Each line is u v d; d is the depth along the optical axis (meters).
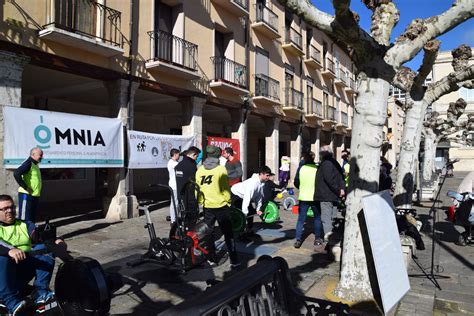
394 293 2.85
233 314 2.06
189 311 1.77
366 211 2.84
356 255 3.88
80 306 2.41
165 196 14.29
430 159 17.56
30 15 7.39
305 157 6.48
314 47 22.89
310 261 5.54
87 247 6.18
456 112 15.16
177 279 4.68
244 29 15.14
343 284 3.96
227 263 5.36
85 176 13.30
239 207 6.98
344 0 3.11
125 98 9.38
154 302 3.98
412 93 7.60
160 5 11.37
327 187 5.94
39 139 6.91
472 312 3.88
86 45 8.12
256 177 6.72
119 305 3.88
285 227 8.19
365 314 3.61
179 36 11.64
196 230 4.80
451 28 3.58
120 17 9.23
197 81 12.34
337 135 28.56
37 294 3.24
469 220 6.82
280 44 18.55
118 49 8.69
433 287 4.61
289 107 18.47
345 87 29.41
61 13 7.86
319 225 6.25
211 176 5.00
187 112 12.07
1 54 6.73
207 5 12.91
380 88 3.74
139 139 9.33
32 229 3.39
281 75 18.59
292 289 2.79
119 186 8.87
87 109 14.16
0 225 3.27
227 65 14.02
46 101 12.67
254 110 15.87
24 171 5.84
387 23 3.89
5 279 3.03
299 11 3.35
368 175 3.81
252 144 25.41
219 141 12.78
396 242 3.13
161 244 4.88
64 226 7.87
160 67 10.19
